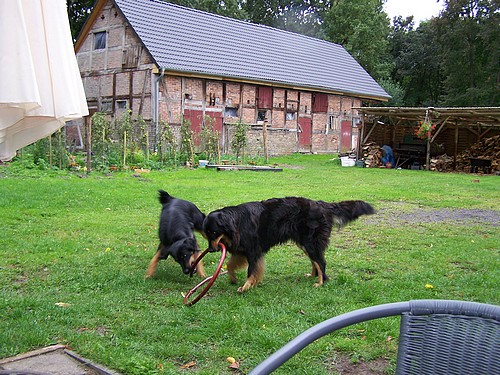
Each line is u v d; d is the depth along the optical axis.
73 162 16.72
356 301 5.04
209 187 13.44
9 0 2.78
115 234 7.77
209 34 28.09
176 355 3.72
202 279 5.75
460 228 9.06
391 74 53.50
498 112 20.22
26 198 10.33
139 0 26.50
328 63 33.88
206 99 24.66
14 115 3.00
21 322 4.14
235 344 3.93
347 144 32.53
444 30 44.81
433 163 23.38
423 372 1.96
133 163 18.44
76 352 3.70
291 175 17.98
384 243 7.74
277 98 28.03
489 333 1.89
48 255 6.39
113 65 25.23
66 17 3.23
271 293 5.27
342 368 3.63
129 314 4.48
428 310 2.01
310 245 5.68
